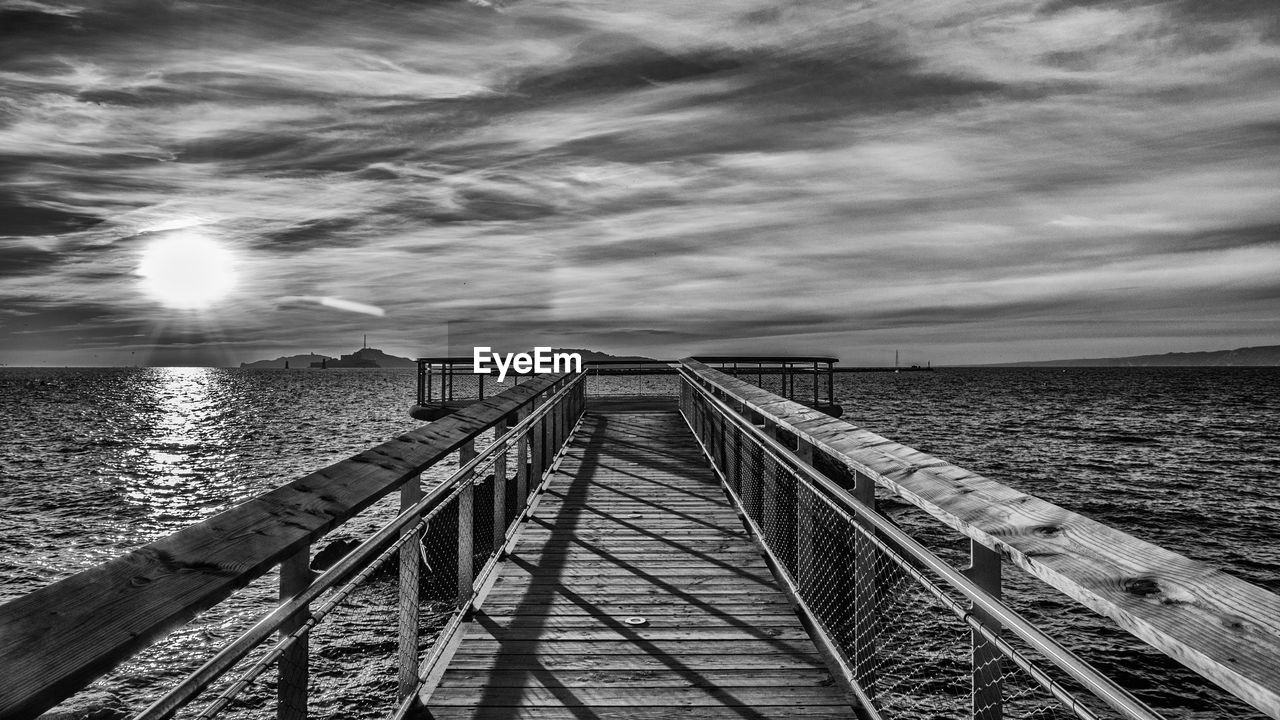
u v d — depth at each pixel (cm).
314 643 1084
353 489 261
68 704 955
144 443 4156
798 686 401
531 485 839
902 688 816
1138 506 2238
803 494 489
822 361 1684
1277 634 130
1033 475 2789
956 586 229
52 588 151
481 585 532
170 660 1068
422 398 1791
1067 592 167
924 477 266
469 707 380
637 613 507
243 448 3866
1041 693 933
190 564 177
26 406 7831
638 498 850
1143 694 971
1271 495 2395
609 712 375
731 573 591
